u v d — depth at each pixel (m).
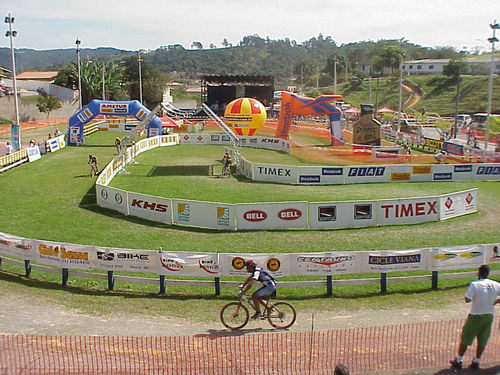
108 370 9.85
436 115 94.38
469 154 44.00
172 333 12.70
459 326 12.41
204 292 15.81
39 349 11.05
